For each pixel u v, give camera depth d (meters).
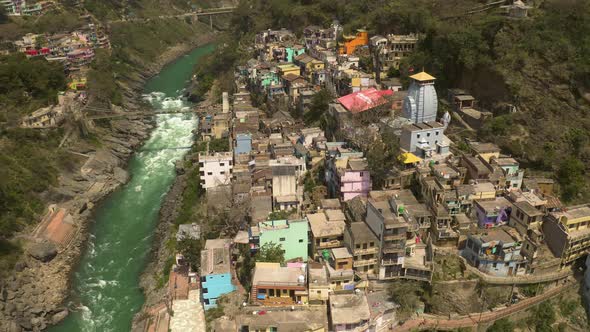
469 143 81.94
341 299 57.69
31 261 78.44
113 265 79.50
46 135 107.94
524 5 97.88
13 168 93.56
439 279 61.38
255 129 104.50
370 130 84.62
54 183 97.75
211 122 117.62
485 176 70.56
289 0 179.50
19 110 115.44
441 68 101.44
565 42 86.06
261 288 59.53
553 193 73.50
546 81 85.00
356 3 154.12
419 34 119.75
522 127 83.25
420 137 78.00
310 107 108.69
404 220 60.59
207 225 78.19
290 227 64.88
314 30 151.00
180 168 107.12
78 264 80.00
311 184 82.69
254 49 160.75
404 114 86.81
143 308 68.06
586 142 77.25
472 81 96.00
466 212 68.12
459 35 97.62
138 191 102.50
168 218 89.88
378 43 119.25
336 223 67.38
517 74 88.06
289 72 124.69
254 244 66.44
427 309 61.47
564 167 74.31
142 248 83.31
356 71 110.31
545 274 63.16
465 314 60.81
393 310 58.19
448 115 89.81
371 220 63.06
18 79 118.81
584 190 73.38
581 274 65.69
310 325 53.34
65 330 66.62
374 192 70.25
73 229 87.88
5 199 84.75
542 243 65.44
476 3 121.38
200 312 64.25
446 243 65.56
